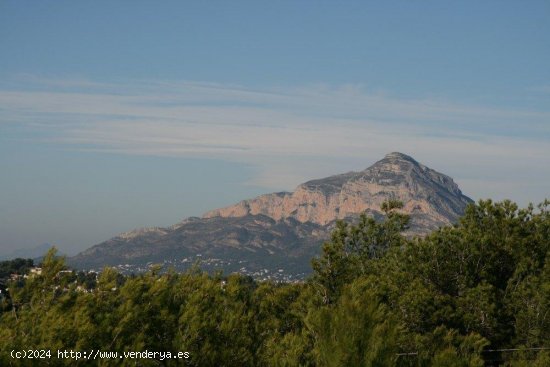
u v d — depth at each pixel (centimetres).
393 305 2391
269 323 1833
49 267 1335
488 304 2361
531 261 2644
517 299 2423
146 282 1503
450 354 1291
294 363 1391
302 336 1508
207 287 1616
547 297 2306
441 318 2334
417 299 2350
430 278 2655
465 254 2661
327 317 1181
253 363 1530
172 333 1434
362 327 1147
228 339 1498
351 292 1221
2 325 1217
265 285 2158
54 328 1181
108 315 1304
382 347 1134
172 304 1528
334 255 2733
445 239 2712
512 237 2767
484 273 2605
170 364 1360
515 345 2338
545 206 2947
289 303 2148
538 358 2073
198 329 1430
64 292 1341
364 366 1114
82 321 1220
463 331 2350
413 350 1709
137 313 1357
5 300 1291
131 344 1302
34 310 1270
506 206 2958
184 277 1669
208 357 1410
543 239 2816
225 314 1578
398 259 2905
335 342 1141
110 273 1430
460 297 2517
